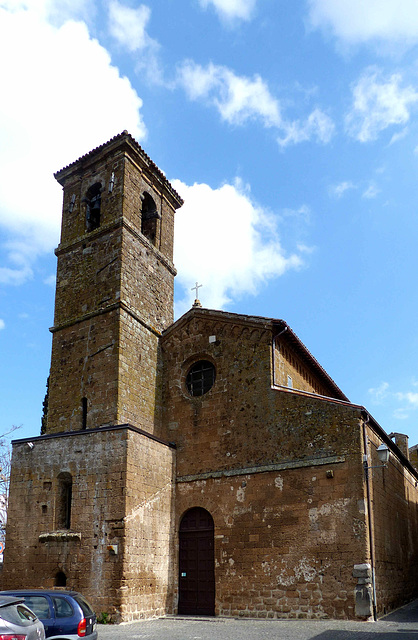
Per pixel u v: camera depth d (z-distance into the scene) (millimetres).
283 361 27031
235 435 25312
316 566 21688
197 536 25031
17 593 14617
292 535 22531
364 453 22234
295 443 23672
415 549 31891
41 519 24016
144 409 26656
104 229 28609
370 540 21438
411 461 43438
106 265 27984
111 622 20812
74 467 23922
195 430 26531
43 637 11273
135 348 27062
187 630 18984
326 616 20938
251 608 22500
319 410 23547
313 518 22297
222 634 17984
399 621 20203
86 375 26500
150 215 31578
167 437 27172
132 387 26219
